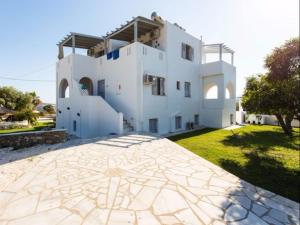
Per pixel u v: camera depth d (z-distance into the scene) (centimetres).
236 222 286
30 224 273
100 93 1504
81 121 1312
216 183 426
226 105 1736
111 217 290
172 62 1435
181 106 1534
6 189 384
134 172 479
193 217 294
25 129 1742
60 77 1625
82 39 1611
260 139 1051
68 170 491
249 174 499
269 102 759
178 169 507
